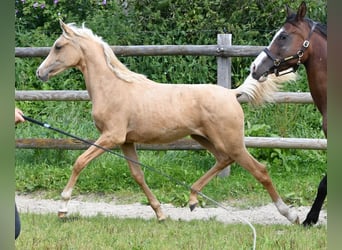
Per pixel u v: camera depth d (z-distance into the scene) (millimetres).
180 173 11930
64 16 15492
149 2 15289
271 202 10898
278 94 11320
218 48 11602
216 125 9289
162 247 8016
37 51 12078
